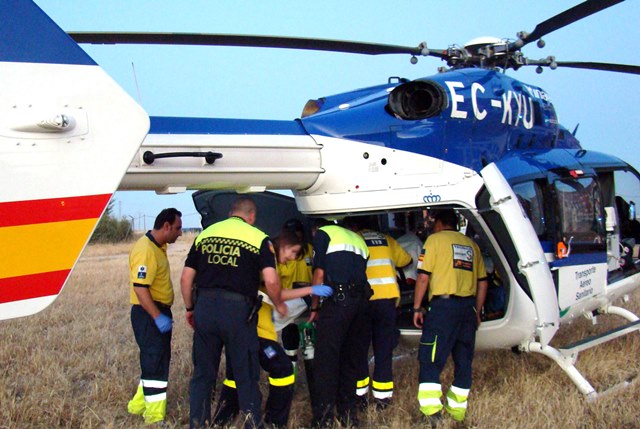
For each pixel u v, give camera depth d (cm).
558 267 527
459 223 612
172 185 445
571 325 730
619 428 443
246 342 426
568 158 582
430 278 486
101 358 628
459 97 504
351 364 495
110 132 376
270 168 474
